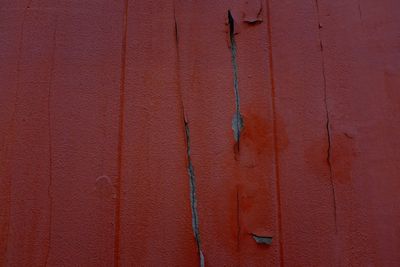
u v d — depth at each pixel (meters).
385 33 0.37
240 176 0.34
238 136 0.35
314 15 0.37
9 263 0.32
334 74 0.36
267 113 0.35
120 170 0.34
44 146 0.34
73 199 0.33
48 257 0.32
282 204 0.34
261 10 0.37
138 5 0.37
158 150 0.34
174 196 0.34
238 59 0.36
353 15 0.37
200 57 0.36
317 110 0.35
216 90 0.35
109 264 0.32
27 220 0.33
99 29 0.36
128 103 0.35
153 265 0.32
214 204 0.33
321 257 0.33
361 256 0.33
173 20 0.37
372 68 0.36
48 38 0.36
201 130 0.35
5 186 0.33
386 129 0.35
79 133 0.34
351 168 0.34
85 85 0.35
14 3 0.37
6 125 0.34
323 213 0.33
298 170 0.34
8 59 0.36
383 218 0.33
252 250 0.33
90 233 0.33
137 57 0.36
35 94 0.35
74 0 0.37
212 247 0.33
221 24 0.37
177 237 0.33
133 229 0.33
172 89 0.35
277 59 0.36
